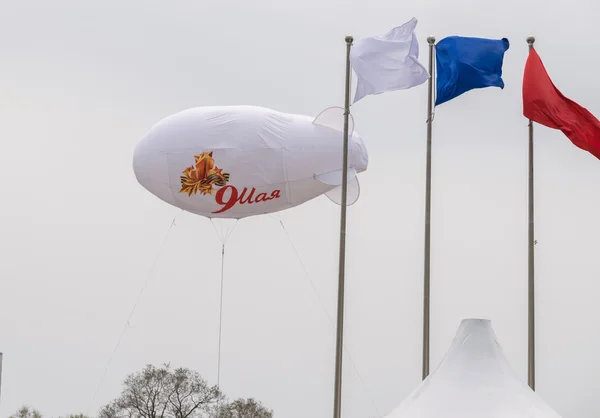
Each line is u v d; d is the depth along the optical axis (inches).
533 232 2763.3
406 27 2736.2
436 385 2025.1
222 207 3186.5
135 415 4530.0
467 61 2783.0
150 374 4547.2
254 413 4562.0
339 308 2652.6
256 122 3085.6
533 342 2721.5
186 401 4532.5
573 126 2733.8
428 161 2822.3
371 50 2738.7
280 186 3137.3
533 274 2746.1
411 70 2731.3
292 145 3093.0
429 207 2800.2
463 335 2064.5
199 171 3093.0
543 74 2736.2
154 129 3137.3
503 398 1983.3
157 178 3137.3
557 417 1975.9
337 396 2608.3
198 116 3107.8
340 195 3253.0
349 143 3110.2
